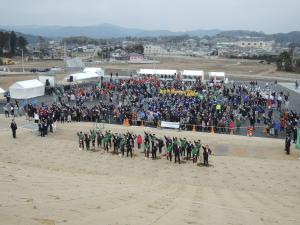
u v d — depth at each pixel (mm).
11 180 18234
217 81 92750
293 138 43094
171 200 16984
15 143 38594
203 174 30844
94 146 38594
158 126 47906
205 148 33688
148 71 94812
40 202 13219
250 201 19391
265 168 32844
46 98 70250
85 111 52375
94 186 19484
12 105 54781
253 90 76188
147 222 11586
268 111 58750
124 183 22891
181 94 69250
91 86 84500
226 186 27750
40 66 160125
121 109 52875
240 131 47469
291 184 28609
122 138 36812
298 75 125875
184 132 45625
